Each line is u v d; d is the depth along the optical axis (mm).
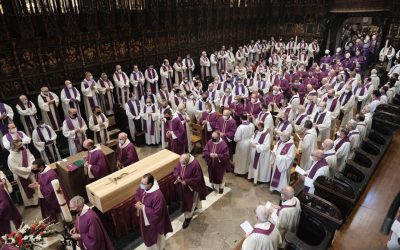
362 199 7211
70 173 7598
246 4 23141
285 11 26172
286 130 9531
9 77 11562
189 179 7035
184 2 18062
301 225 5930
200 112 12266
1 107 10320
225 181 9578
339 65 18891
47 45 12547
